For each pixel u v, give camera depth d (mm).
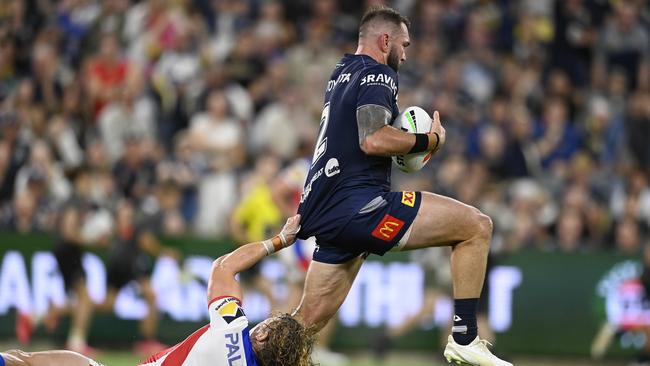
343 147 24297
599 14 66000
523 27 66125
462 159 52375
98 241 47312
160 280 48062
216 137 54531
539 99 61062
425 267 48438
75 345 46719
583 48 65000
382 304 48781
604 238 52375
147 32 62344
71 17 64625
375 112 23781
